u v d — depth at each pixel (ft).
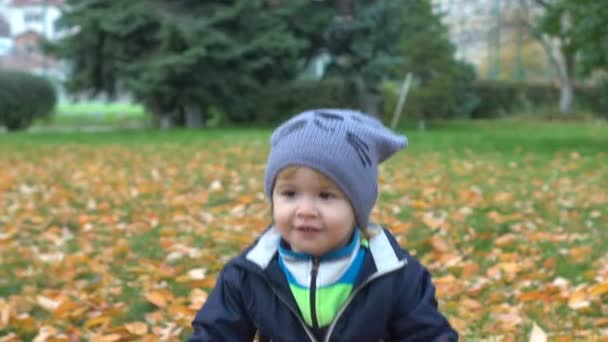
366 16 62.54
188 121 64.49
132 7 57.21
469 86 86.22
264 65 61.93
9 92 65.26
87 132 56.34
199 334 7.07
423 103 69.36
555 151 37.19
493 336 10.52
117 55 58.59
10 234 17.71
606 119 86.63
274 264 6.99
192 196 23.24
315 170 6.62
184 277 13.47
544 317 11.43
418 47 67.51
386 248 6.95
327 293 6.84
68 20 58.70
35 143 44.11
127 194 23.68
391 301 6.86
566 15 58.29
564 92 88.22
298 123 6.92
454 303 11.98
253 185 24.82
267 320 6.98
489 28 109.29
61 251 16.39
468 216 19.08
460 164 31.40
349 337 6.84
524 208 20.16
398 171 28.78
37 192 24.45
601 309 11.78
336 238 6.78
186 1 59.21
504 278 13.51
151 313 11.97
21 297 12.75
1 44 167.12
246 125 66.59
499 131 58.85
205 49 57.11
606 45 38.68
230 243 16.70
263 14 59.88
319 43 66.08
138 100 62.28
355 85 68.64
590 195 22.34
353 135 6.81
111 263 15.38
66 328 11.28
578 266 14.28
